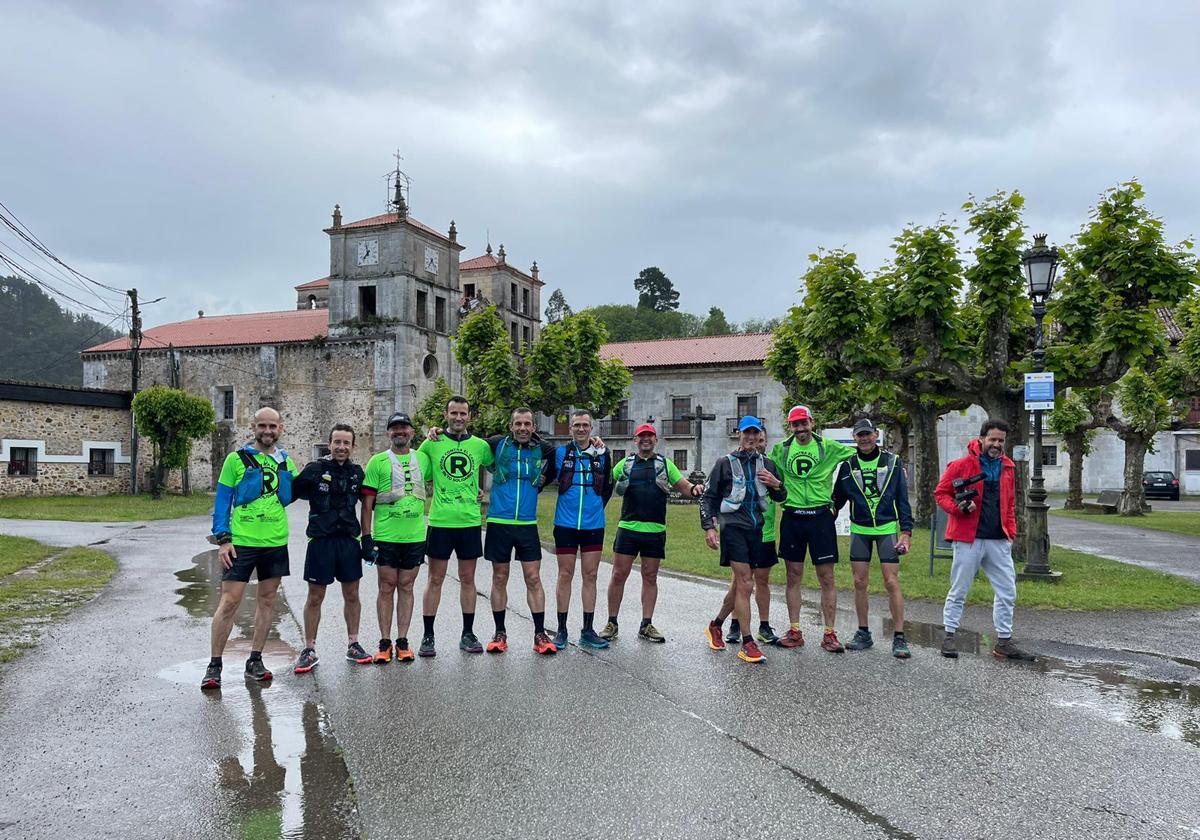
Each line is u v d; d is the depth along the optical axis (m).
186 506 26.23
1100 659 6.52
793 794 3.90
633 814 3.68
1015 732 4.78
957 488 6.65
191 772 4.16
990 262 11.55
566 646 7.02
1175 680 5.91
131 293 31.62
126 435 31.64
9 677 5.89
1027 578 10.30
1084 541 16.34
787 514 7.00
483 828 3.55
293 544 15.05
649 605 7.27
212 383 42.00
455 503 6.70
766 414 42.28
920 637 7.34
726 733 4.74
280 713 5.11
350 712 5.12
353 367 39.59
